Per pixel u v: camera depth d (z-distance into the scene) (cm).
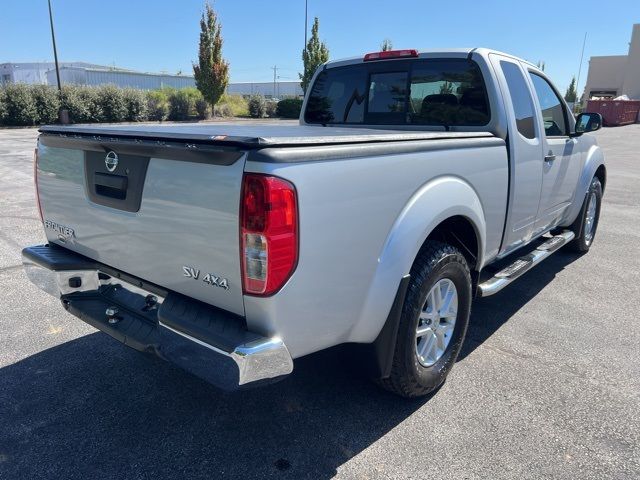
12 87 2906
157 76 6269
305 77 3903
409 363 285
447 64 383
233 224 210
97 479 246
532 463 259
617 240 707
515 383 333
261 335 218
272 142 202
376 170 242
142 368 346
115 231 267
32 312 430
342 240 231
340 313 241
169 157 227
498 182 346
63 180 297
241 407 304
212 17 3447
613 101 4416
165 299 247
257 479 247
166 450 266
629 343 392
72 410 299
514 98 383
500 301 477
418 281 278
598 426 289
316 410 301
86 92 3167
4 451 263
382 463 258
